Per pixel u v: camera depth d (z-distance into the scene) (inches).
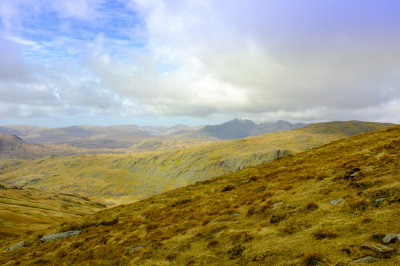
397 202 519.2
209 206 1059.3
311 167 1098.1
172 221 1015.0
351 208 575.2
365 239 428.5
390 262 343.0
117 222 1233.4
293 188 890.1
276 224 646.5
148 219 1150.3
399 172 665.6
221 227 751.1
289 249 483.5
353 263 368.8
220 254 572.4
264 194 920.9
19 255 1064.8
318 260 410.3
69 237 1162.6
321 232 506.0
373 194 592.4
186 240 732.7
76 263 795.4
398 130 1344.7
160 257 665.6
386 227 443.8
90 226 1278.3
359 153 987.3
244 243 585.9
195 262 569.0
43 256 948.0
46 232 1360.7
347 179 758.5
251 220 749.3
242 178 1435.8
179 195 1493.6
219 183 1528.1
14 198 6840.6
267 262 461.7
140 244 836.0
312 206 661.9
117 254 785.6
